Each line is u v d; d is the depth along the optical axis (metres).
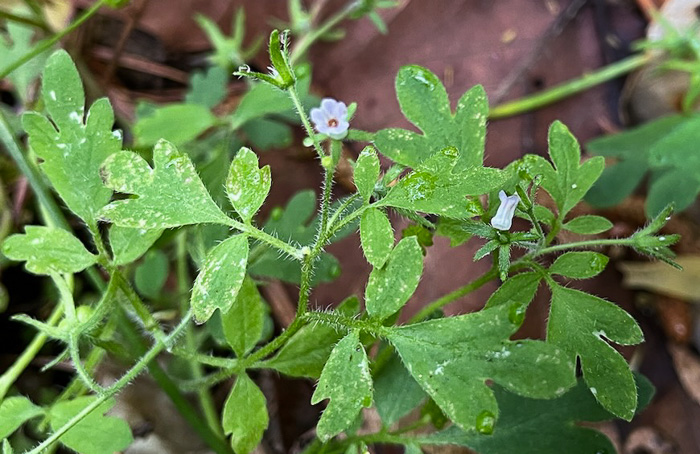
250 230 0.09
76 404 0.10
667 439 0.15
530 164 0.10
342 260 0.16
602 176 0.16
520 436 0.10
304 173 0.17
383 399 0.11
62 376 0.14
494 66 0.18
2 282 0.15
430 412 0.11
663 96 0.18
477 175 0.09
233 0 0.18
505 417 0.11
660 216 0.09
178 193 0.09
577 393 0.10
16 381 0.14
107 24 0.17
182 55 0.18
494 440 0.10
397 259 0.09
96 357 0.11
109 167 0.09
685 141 0.14
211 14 0.18
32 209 0.15
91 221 0.10
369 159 0.09
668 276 0.16
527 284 0.10
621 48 0.19
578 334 0.09
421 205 0.09
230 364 0.10
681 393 0.16
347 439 0.11
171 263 0.15
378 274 0.09
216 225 0.12
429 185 0.09
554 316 0.09
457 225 0.10
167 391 0.12
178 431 0.14
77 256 0.10
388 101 0.18
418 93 0.10
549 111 0.18
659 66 0.17
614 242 0.09
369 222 0.09
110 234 0.10
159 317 0.14
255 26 0.19
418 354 0.09
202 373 0.14
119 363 0.14
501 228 0.09
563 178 0.10
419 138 0.10
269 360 0.10
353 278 0.16
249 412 0.10
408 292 0.09
